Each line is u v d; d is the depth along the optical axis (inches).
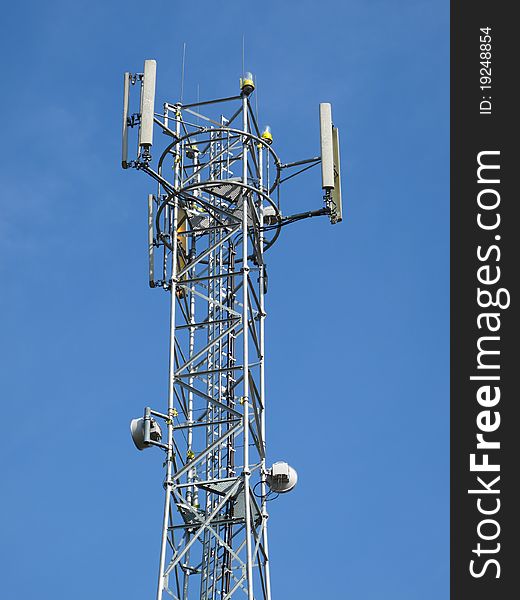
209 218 1514.5
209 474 1400.1
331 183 1429.6
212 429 1428.4
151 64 1440.7
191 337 1487.5
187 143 1471.5
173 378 1352.1
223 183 1416.1
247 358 1338.6
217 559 1358.3
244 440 1293.1
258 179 1453.0
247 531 1238.9
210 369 1440.7
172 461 1327.5
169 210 1470.2
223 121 1534.2
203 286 1509.6
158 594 1228.5
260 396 1378.0
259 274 1439.5
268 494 1347.2
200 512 1380.4
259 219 1455.5
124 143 1422.2
